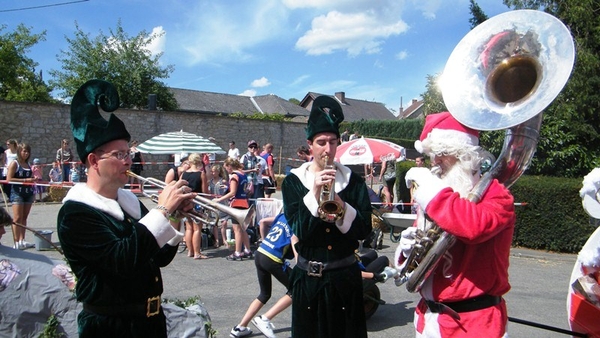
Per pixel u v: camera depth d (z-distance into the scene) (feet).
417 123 100.53
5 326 10.09
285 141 77.92
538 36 7.08
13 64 84.43
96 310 6.53
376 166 59.77
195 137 39.78
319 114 8.57
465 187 7.05
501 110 6.93
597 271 8.59
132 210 7.17
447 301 6.98
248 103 148.66
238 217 7.55
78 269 6.43
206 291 18.34
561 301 17.61
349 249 8.60
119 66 87.40
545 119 28.73
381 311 16.42
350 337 8.49
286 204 8.79
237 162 23.32
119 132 6.63
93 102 6.75
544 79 6.77
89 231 6.23
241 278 20.13
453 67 7.75
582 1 27.78
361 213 8.63
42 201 42.75
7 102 50.78
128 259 6.14
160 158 61.62
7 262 10.23
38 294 10.25
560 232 24.49
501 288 6.91
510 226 6.95
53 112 53.83
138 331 6.61
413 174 7.15
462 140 7.18
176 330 11.23
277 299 17.48
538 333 14.65
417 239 7.22
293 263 18.69
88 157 6.60
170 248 7.20
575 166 28.89
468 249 6.86
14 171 23.09
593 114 28.71
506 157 7.07
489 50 7.48
